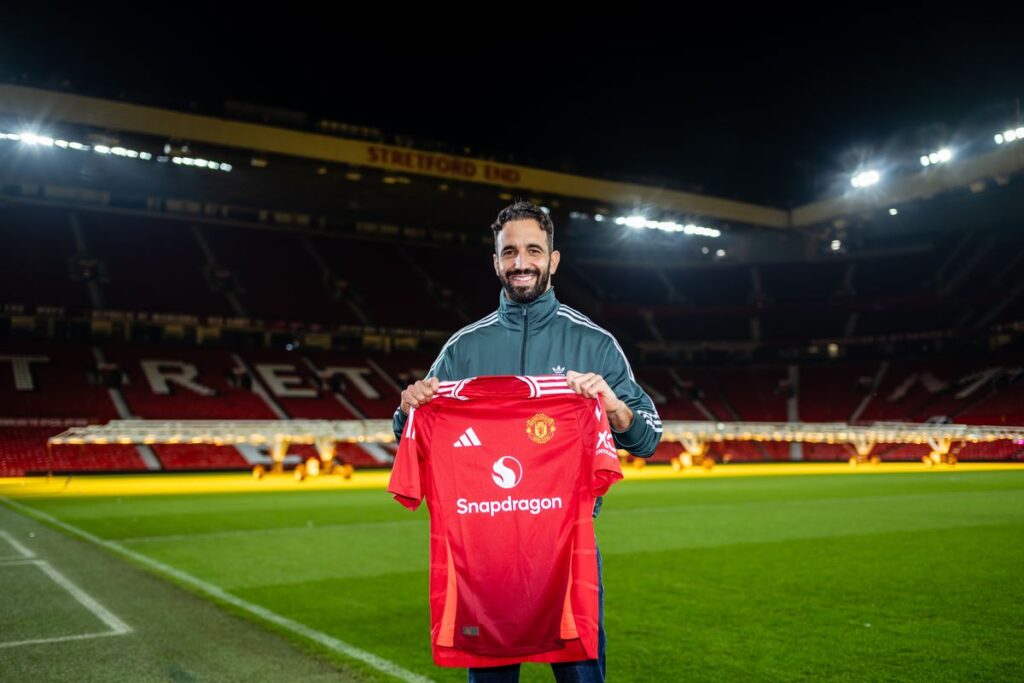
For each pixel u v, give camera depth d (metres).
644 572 8.98
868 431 36.12
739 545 11.20
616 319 51.66
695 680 4.96
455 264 53.44
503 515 2.69
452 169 37.91
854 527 13.26
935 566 9.16
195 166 38.94
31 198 44.16
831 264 53.41
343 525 14.04
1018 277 45.31
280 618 6.71
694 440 35.28
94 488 23.80
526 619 2.62
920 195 41.91
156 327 42.97
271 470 32.47
